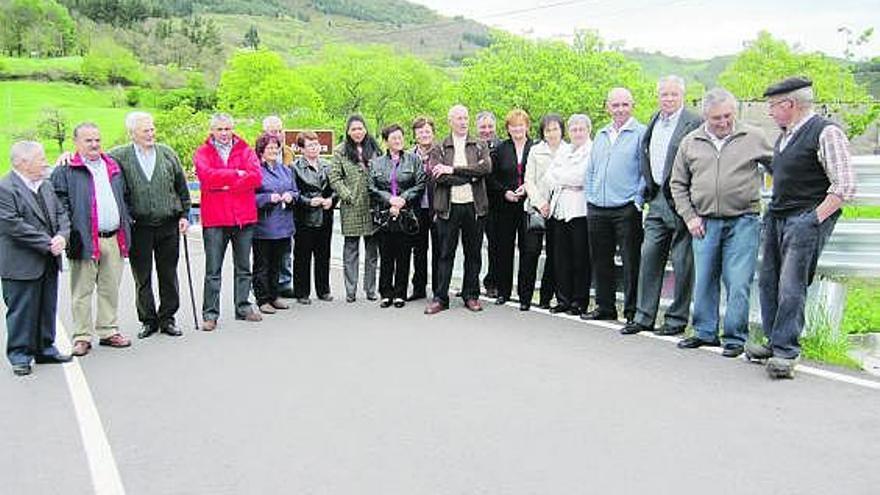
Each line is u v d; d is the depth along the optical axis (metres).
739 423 4.96
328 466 4.48
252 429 5.09
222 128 8.05
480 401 5.50
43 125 84.06
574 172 7.96
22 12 144.50
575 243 8.03
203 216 8.04
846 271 6.65
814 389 5.57
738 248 6.43
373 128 76.06
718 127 6.45
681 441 4.70
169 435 5.04
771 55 61.50
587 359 6.44
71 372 6.53
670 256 7.36
